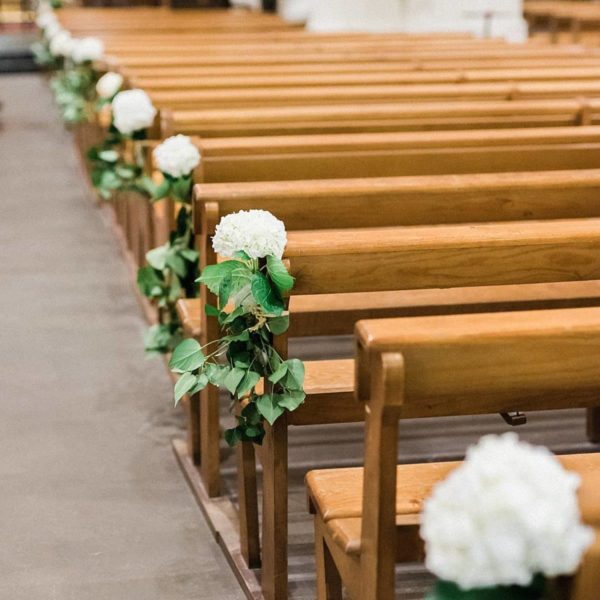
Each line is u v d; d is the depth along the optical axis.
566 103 5.31
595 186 3.65
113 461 4.39
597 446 4.50
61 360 5.54
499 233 2.84
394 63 7.65
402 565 3.50
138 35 10.16
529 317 2.17
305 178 4.16
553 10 12.67
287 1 12.29
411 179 3.58
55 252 7.59
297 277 2.81
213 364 3.10
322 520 2.73
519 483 1.49
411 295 3.91
